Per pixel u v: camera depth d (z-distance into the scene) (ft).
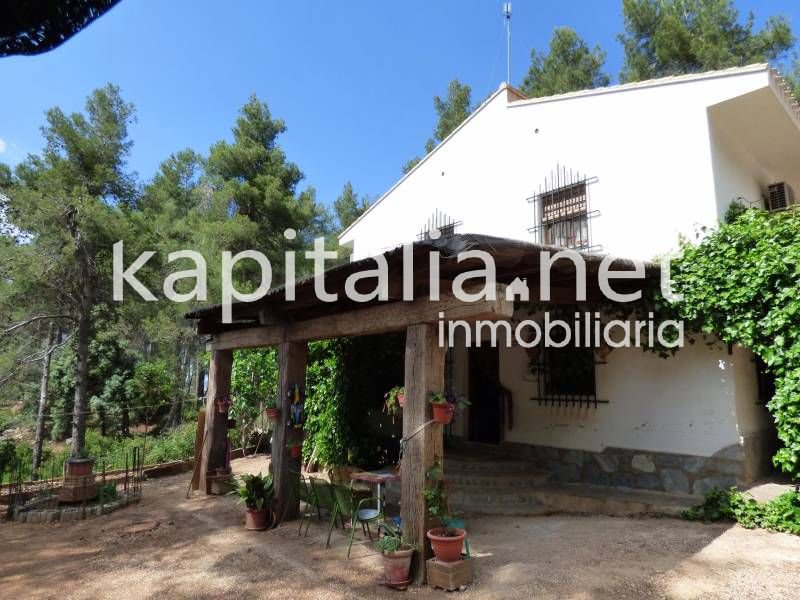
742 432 19.17
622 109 24.11
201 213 55.16
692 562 13.80
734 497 17.70
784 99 21.34
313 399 28.73
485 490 21.85
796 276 16.33
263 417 37.88
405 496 13.99
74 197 38.55
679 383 20.65
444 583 12.81
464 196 31.73
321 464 28.45
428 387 14.06
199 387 56.95
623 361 22.34
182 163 67.87
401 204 35.96
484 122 31.01
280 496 19.52
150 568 15.20
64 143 44.21
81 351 40.93
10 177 42.52
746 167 25.04
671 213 21.90
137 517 21.18
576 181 25.58
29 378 52.39
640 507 19.30
